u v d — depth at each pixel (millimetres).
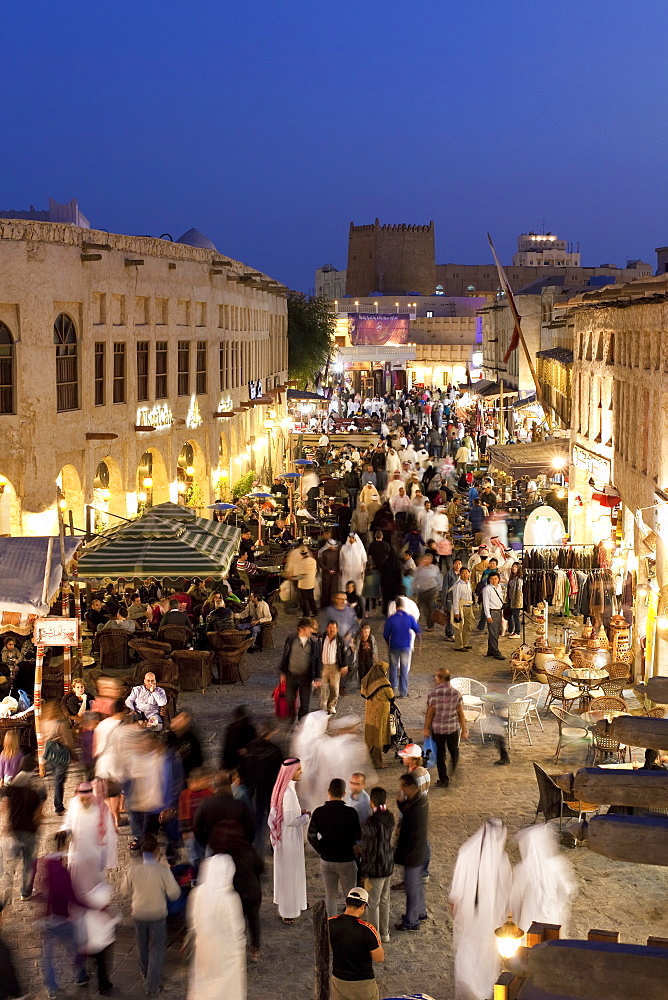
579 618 23547
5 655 17609
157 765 12102
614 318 24453
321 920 9102
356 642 18812
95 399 26203
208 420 34281
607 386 25344
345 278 121812
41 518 23312
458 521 31875
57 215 32969
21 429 22812
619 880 11695
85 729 13812
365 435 56469
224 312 36906
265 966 9984
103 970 9398
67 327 24562
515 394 57438
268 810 12234
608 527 26406
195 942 8422
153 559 18484
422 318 90562
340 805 10500
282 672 16844
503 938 8016
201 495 33625
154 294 29375
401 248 115375
